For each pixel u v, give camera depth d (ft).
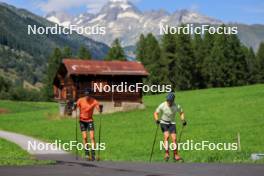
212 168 63.21
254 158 84.94
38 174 55.57
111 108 313.73
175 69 587.68
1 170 60.23
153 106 332.60
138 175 55.21
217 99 313.53
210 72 589.32
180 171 59.62
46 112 356.38
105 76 314.35
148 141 156.25
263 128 179.42
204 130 182.39
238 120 209.46
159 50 588.91
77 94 310.86
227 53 585.63
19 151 114.73
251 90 360.69
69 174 55.72
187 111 258.78
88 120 91.30
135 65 328.70
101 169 61.72
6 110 431.43
